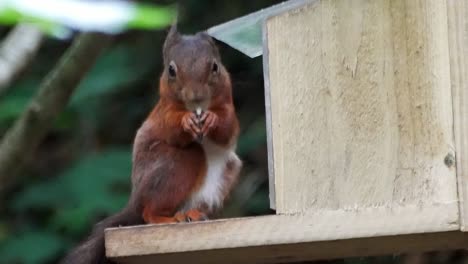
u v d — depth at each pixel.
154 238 7.72
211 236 7.71
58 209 14.82
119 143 16.28
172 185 8.21
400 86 7.95
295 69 8.09
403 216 7.67
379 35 8.02
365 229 7.70
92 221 14.45
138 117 16.30
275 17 8.13
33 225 15.38
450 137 7.77
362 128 7.99
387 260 12.60
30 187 15.38
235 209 14.50
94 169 14.94
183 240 7.72
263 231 7.73
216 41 8.91
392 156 7.93
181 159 8.25
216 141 8.28
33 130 10.82
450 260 13.30
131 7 6.50
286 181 8.04
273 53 8.13
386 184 7.91
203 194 8.33
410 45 7.95
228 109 8.35
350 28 8.05
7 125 14.98
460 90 7.72
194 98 8.12
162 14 6.54
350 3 8.06
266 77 8.16
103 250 8.44
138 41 16.30
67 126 16.22
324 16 8.09
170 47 8.50
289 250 8.09
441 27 7.86
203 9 15.91
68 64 10.84
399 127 7.93
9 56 10.92
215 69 8.30
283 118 8.09
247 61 14.93
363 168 7.96
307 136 8.05
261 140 14.79
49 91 10.84
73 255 8.52
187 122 8.05
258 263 8.73
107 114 16.36
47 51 16.92
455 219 7.59
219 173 8.43
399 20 7.98
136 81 16.30
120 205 14.38
